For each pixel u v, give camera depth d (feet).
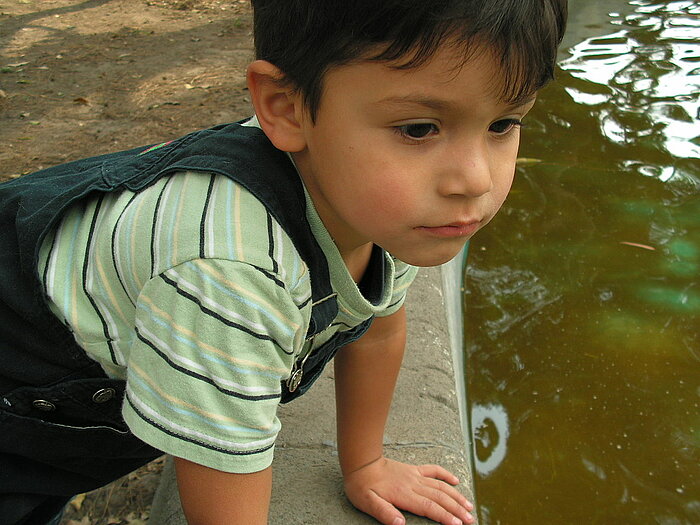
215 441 2.80
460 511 4.26
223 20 17.79
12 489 3.54
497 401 6.66
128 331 3.09
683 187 9.69
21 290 3.17
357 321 3.48
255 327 2.74
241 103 12.68
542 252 8.48
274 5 2.78
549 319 7.53
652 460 6.13
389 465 4.41
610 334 7.34
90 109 12.60
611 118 11.45
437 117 2.59
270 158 3.03
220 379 2.74
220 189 2.87
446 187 2.65
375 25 2.47
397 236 2.77
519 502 5.79
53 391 3.26
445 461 4.69
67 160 10.73
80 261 3.11
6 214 3.40
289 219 2.97
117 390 3.30
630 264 8.25
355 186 2.74
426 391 5.23
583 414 6.52
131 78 14.03
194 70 14.42
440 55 2.47
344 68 2.60
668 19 15.49
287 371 2.98
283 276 2.81
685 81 12.73
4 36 16.72
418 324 5.90
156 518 4.54
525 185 9.64
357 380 4.14
